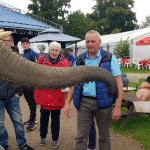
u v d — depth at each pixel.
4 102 6.61
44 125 7.43
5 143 6.96
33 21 34.25
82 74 2.97
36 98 7.27
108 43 40.03
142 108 3.79
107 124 5.57
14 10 35.47
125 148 7.42
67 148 7.42
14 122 6.88
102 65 5.29
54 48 6.90
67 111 5.75
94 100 5.44
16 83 2.95
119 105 5.29
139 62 30.61
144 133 8.37
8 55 2.96
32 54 8.95
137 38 35.50
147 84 3.60
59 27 36.69
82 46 40.41
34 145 7.57
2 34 2.92
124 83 10.92
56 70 2.98
